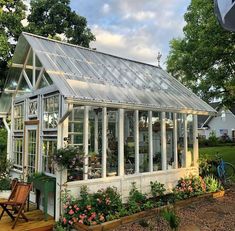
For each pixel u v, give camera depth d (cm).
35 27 1622
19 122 930
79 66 791
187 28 1695
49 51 782
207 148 2772
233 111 3869
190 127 966
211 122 4131
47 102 744
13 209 670
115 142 740
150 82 958
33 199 767
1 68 1425
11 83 968
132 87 843
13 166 927
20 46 831
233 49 1462
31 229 577
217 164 1061
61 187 626
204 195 848
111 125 735
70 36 1778
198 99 1024
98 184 686
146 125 811
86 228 561
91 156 691
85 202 616
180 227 616
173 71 1830
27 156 832
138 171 772
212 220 668
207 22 1474
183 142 927
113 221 601
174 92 981
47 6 1733
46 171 714
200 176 959
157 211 691
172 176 864
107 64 916
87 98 629
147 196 784
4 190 818
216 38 1393
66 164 618
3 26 1498
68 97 595
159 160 845
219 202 827
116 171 736
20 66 900
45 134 728
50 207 678
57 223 609
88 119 693
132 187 751
